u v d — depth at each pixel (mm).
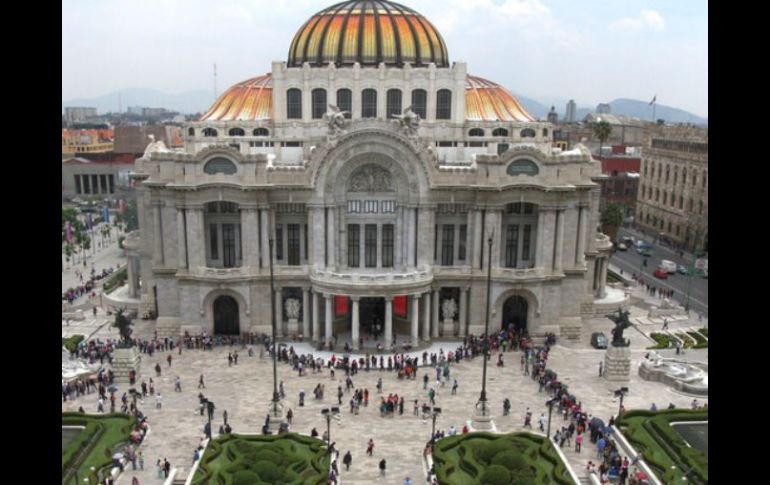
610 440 65875
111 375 81250
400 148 93875
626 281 131875
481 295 98375
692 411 72062
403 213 97000
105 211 180000
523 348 95375
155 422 71125
